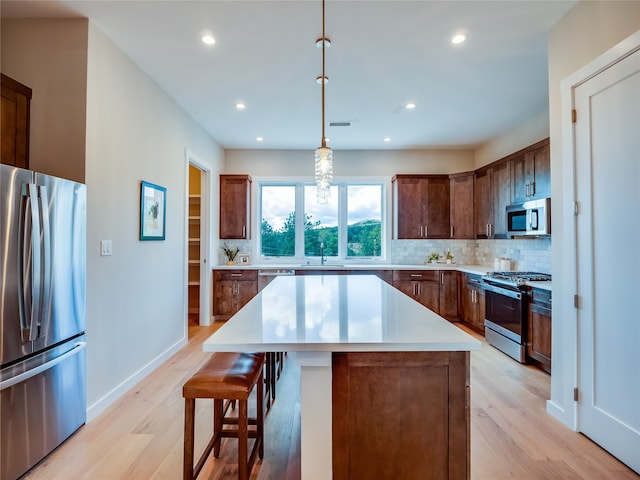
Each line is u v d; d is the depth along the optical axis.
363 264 5.48
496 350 3.65
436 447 1.31
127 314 2.70
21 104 2.13
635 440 1.74
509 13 2.20
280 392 2.71
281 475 1.74
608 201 1.90
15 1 2.08
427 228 5.15
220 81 3.14
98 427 2.15
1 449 1.62
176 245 3.61
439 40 2.51
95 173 2.34
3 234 1.63
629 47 1.75
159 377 2.93
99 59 2.37
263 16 2.23
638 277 1.74
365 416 1.29
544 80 3.13
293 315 1.63
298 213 5.57
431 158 5.45
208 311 4.71
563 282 2.22
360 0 2.08
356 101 3.59
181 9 2.16
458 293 4.82
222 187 5.16
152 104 3.11
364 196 5.61
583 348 2.07
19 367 1.70
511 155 3.98
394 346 1.21
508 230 3.96
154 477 1.70
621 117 1.82
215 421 1.87
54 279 1.91
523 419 2.25
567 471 1.75
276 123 4.23
